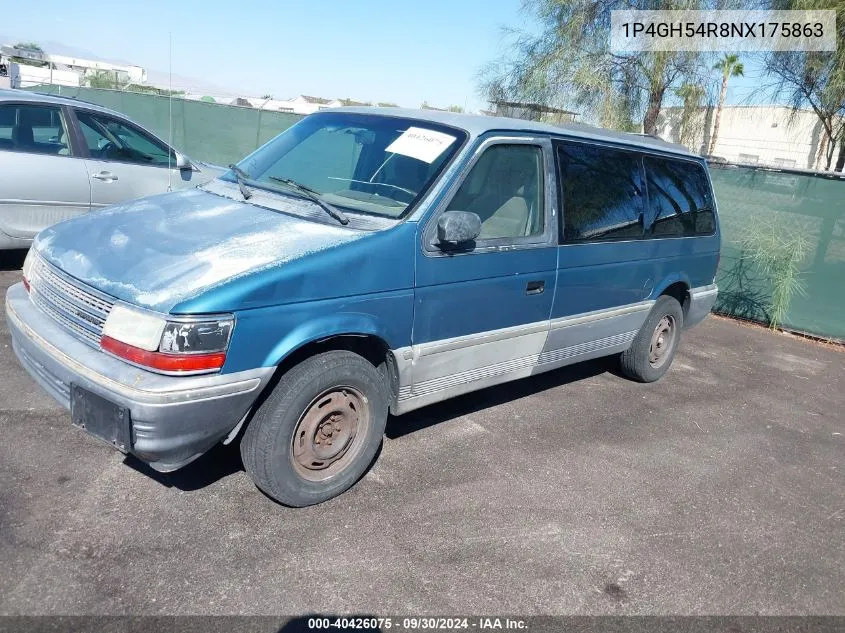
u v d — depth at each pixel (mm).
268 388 3260
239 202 3914
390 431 4430
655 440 4852
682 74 12789
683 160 5871
